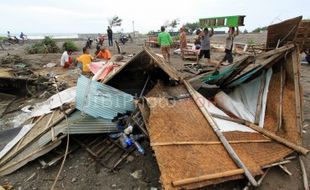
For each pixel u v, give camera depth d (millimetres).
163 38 11289
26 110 6234
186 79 5238
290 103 4172
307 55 11172
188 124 3746
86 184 3529
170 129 3555
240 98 5168
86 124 4273
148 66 5750
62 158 4035
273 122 4285
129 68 5652
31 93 7551
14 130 5168
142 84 5988
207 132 3664
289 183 3391
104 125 4375
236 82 5480
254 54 4668
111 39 22203
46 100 6648
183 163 3041
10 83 7508
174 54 15469
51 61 13781
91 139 4426
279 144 3857
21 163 3865
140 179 3562
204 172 2969
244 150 3529
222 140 3494
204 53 10961
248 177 3031
